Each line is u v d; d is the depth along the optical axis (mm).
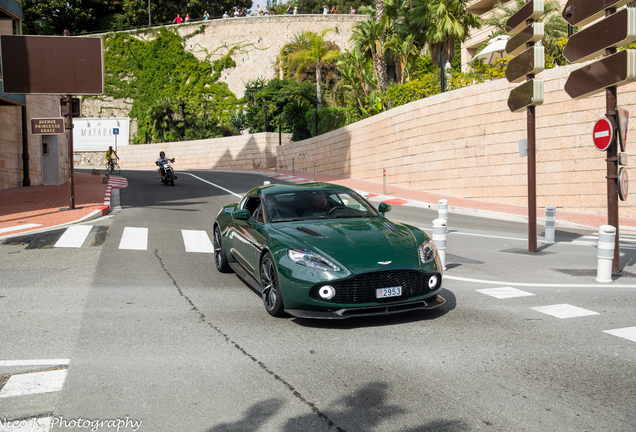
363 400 3350
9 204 15164
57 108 25141
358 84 37219
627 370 3818
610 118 7477
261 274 5535
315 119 36500
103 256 8578
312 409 3232
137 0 62844
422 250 5164
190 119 53781
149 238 10352
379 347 4352
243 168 45938
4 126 20234
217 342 4508
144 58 58531
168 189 21859
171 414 3172
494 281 7039
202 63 58125
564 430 2941
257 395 3436
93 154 55906
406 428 2980
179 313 5434
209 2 69000
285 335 4695
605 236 6938
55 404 3307
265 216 6055
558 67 16672
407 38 31359
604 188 15812
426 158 22359
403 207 17906
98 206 14523
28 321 5105
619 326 4914
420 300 4973
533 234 9633
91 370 3865
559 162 16828
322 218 6027
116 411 3209
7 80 13766
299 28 57188
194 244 9883
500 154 18750
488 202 18938
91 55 14133
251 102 49219
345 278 4680
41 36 13852
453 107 20641
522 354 4160
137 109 57938
